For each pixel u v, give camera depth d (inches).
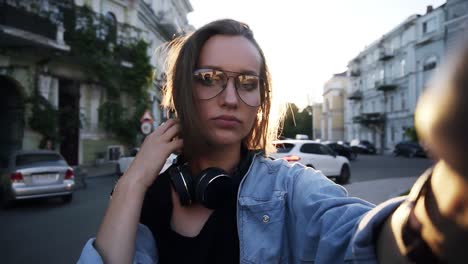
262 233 41.4
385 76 1662.2
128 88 792.3
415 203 20.8
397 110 1560.0
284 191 43.1
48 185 331.3
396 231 22.5
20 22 522.6
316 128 2957.7
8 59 564.7
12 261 179.5
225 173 43.5
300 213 39.9
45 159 349.1
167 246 44.0
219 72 42.3
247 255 40.4
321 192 39.9
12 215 291.6
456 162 13.5
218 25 44.3
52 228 247.1
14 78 571.5
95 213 298.0
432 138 13.8
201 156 46.4
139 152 43.1
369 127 1806.1
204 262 41.3
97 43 677.3
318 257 32.6
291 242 41.4
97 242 37.5
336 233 31.9
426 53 1338.6
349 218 33.0
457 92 12.8
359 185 425.1
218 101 42.3
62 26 597.0
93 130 729.0
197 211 44.5
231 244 42.0
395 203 25.7
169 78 51.7
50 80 629.9
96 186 478.3
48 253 191.9
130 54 785.6
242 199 42.9
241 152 50.1
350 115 2127.2
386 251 23.5
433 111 13.7
